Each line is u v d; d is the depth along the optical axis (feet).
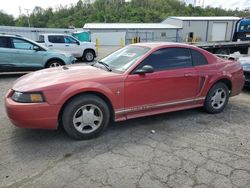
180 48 14.19
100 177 8.90
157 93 13.14
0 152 10.59
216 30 117.91
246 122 14.49
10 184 8.48
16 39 27.04
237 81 16.43
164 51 13.58
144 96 12.76
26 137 12.03
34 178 8.83
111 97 11.84
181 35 122.83
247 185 8.55
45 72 13.01
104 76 11.90
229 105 17.88
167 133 12.75
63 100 10.88
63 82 11.11
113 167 9.53
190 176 9.01
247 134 12.82
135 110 12.73
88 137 11.87
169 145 11.42
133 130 13.05
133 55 13.50
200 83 14.58
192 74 14.12
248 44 48.93
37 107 10.59
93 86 11.30
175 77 13.48
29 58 27.66
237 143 11.75
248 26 53.11
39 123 10.82
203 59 14.99
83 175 9.01
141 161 9.98
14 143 11.41
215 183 8.63
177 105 14.15
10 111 10.75
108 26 129.59
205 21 117.19
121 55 14.25
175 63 13.82
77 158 10.18
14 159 10.05
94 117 11.83
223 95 16.01
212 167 9.62
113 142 11.65
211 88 15.21
